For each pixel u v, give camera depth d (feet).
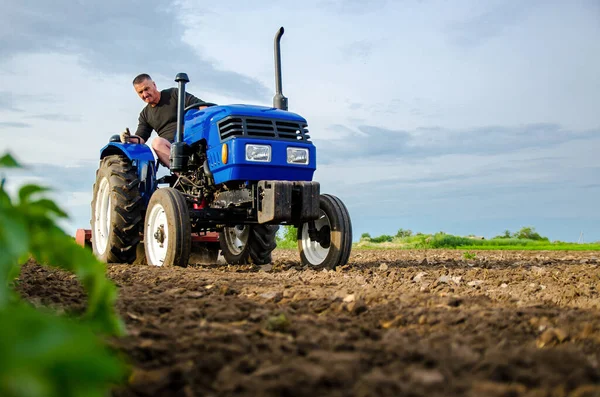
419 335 6.41
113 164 19.93
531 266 20.43
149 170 19.66
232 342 5.67
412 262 22.81
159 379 4.42
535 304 9.01
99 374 1.79
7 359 1.70
